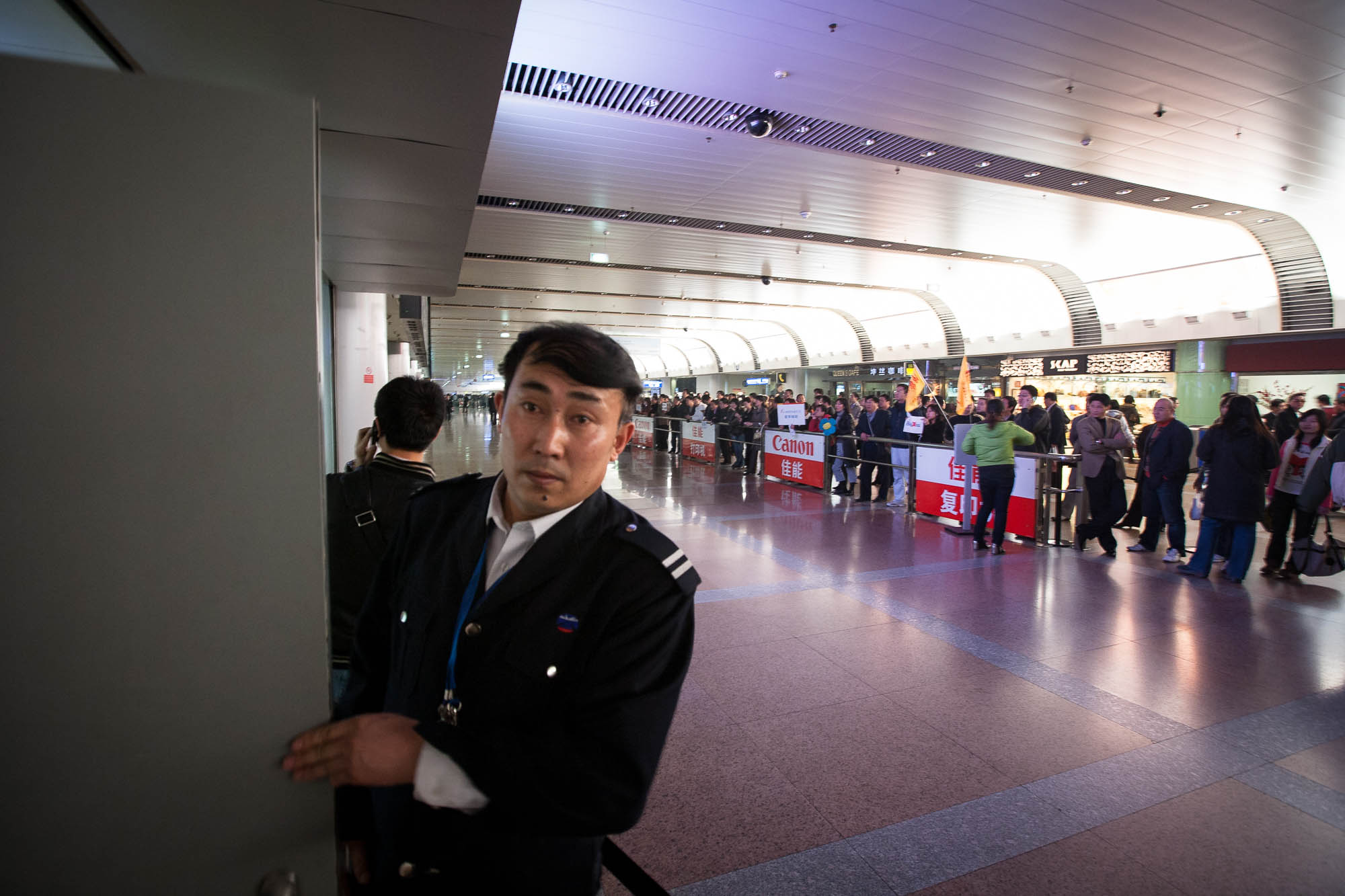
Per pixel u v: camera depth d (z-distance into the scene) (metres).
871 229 13.62
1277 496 5.83
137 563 0.77
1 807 0.75
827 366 32.66
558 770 0.83
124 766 0.79
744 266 17.52
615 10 5.76
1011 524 7.32
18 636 0.74
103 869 0.79
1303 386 15.49
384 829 1.07
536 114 7.80
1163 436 6.28
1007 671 3.82
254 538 0.81
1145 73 6.86
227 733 0.82
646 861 2.28
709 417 16.19
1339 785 2.74
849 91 7.30
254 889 0.84
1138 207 11.95
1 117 0.71
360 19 2.52
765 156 9.27
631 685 0.90
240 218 0.78
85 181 0.73
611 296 22.58
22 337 0.73
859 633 4.40
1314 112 7.71
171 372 0.77
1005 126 8.25
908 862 2.28
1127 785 2.73
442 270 7.01
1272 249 14.08
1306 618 4.70
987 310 22.19
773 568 6.00
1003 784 2.74
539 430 0.96
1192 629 4.48
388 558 1.25
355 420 8.83
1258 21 5.88
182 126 0.76
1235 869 2.26
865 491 9.76
